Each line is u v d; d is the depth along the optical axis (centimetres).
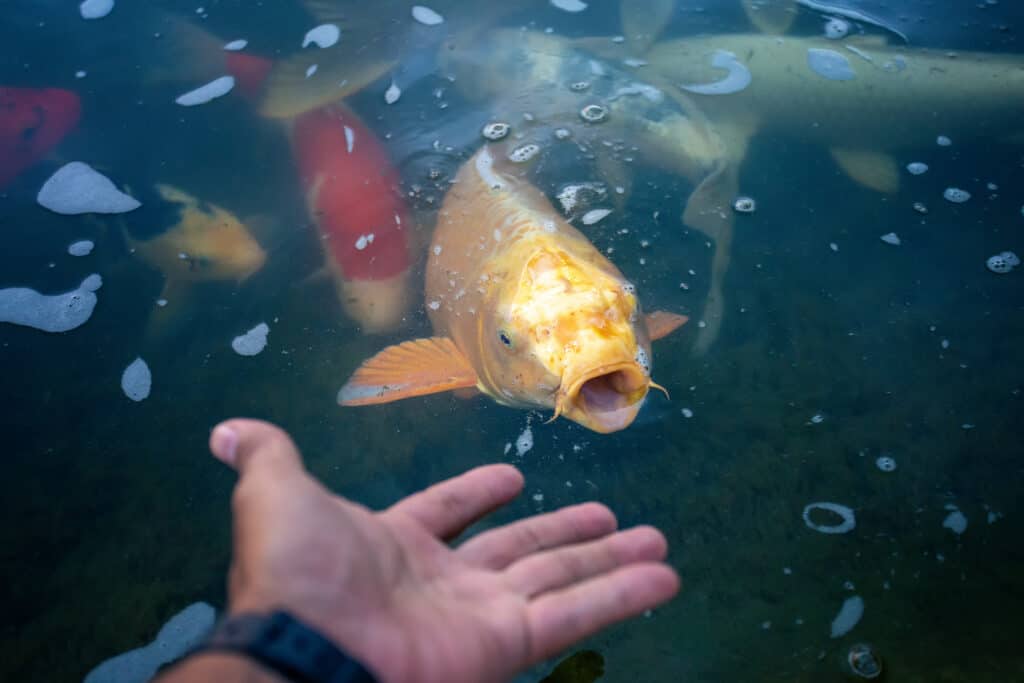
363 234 73
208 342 68
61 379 67
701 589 54
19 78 89
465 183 73
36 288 72
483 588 41
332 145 80
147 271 73
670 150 78
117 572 58
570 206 72
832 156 78
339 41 92
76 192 78
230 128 83
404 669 36
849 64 85
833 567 55
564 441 61
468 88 85
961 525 56
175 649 54
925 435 60
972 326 65
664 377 64
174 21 96
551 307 56
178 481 61
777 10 93
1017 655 51
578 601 41
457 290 65
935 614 53
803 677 51
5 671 54
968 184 75
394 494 59
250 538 36
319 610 35
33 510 61
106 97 87
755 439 61
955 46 87
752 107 83
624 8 94
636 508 58
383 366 64
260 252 73
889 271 68
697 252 70
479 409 64
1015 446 59
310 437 63
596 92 84
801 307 67
